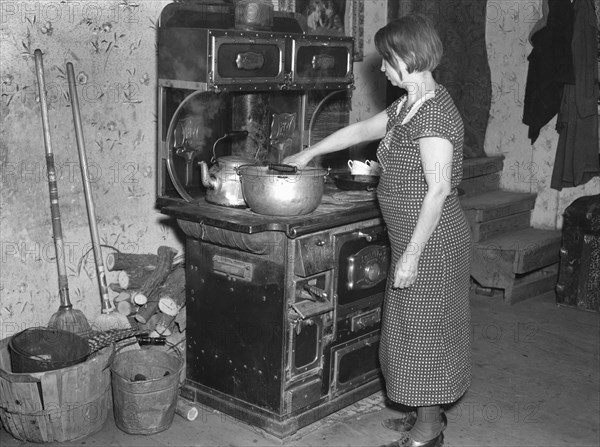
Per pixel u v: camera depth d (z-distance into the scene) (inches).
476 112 211.3
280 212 109.4
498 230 197.5
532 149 209.0
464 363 109.3
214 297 118.2
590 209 177.2
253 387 115.6
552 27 192.1
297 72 123.6
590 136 195.3
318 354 117.3
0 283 120.9
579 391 136.1
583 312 179.9
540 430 121.1
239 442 113.8
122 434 115.1
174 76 113.6
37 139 121.6
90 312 133.7
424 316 103.9
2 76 115.9
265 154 137.1
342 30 168.1
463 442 116.4
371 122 116.0
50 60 121.4
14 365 110.1
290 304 110.2
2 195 119.0
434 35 99.3
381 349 111.6
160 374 120.4
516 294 185.5
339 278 117.3
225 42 109.5
